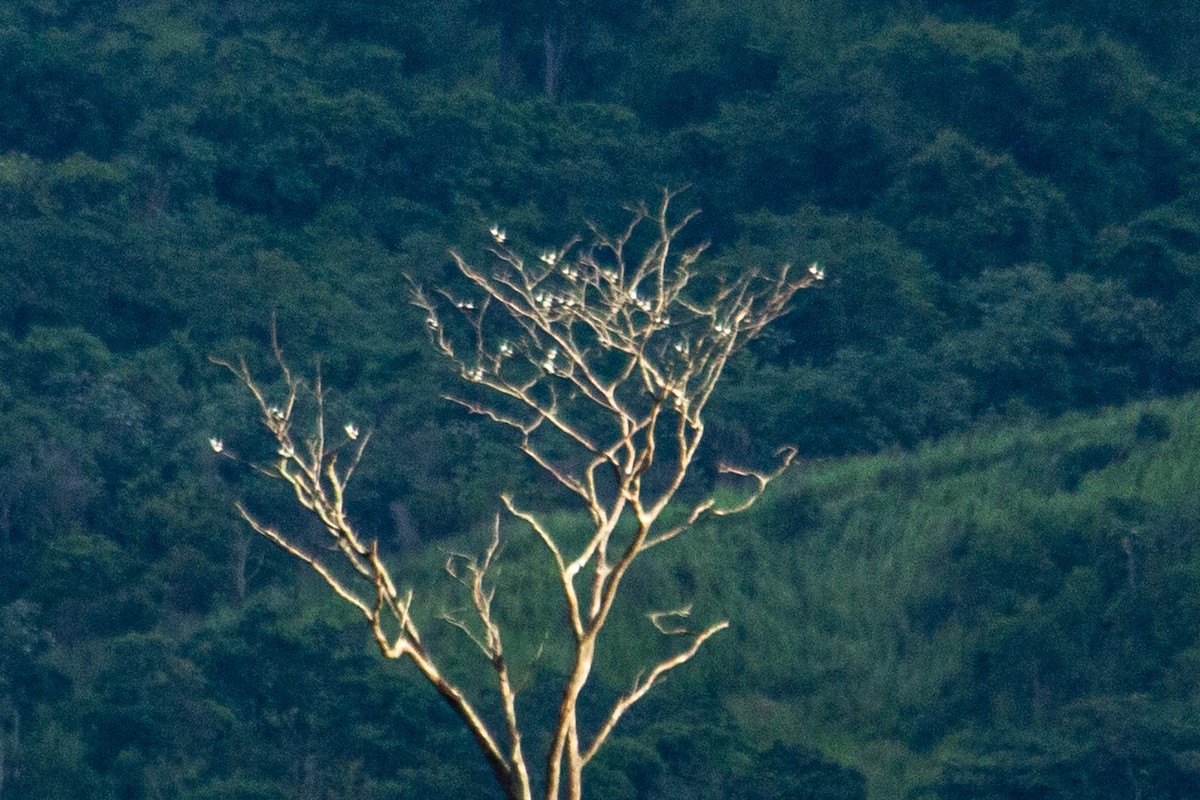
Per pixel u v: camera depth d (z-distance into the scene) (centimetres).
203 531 15625
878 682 14538
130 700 13500
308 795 12812
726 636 14888
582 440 4156
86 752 13325
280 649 13938
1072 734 13462
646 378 4188
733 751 13412
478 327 4719
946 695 14400
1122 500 15562
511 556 15412
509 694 3822
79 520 15838
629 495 4075
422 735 13200
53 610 14900
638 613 14925
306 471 3747
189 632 14700
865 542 15812
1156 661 14125
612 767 12762
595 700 13638
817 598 15300
